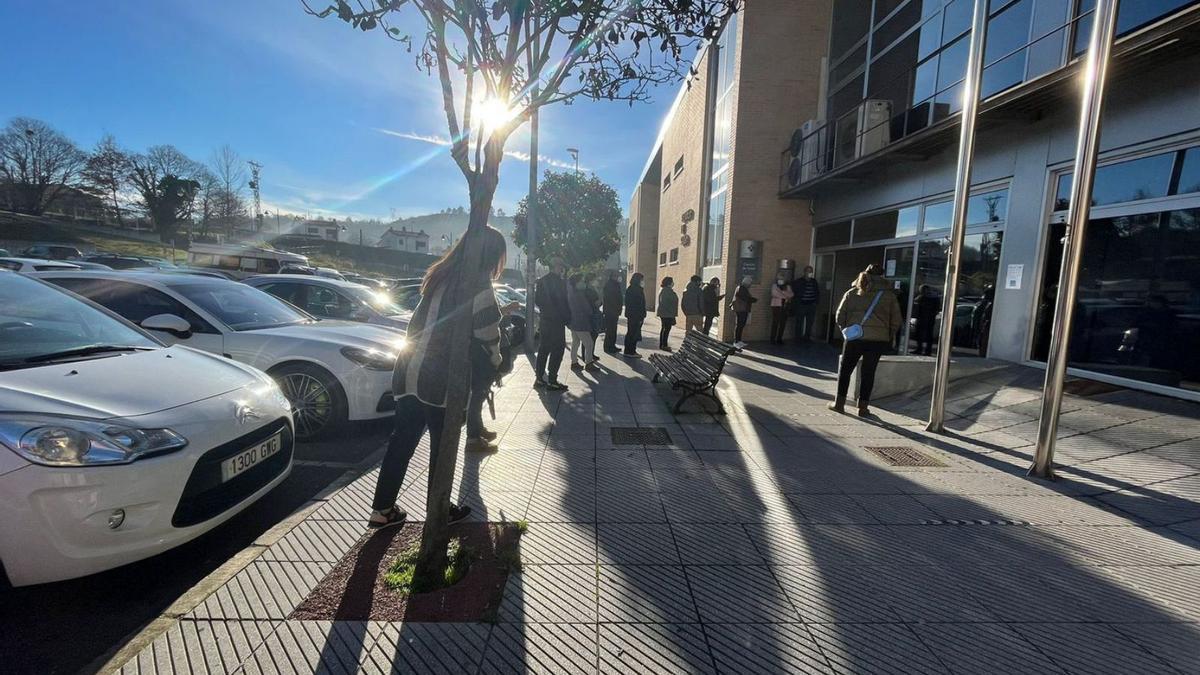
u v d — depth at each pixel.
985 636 2.33
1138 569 2.91
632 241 41.94
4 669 2.15
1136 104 6.00
